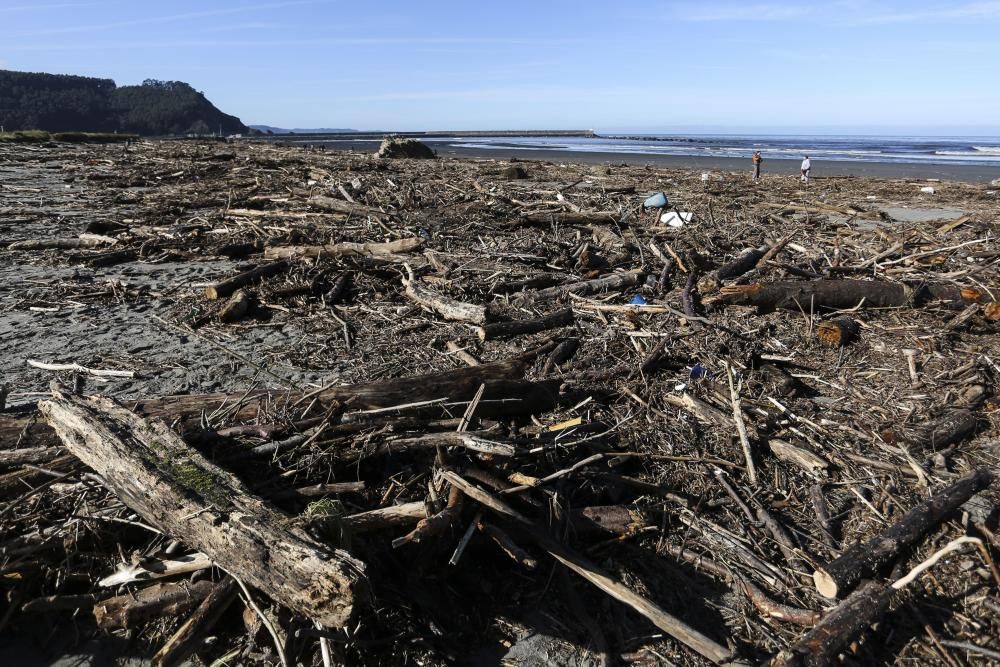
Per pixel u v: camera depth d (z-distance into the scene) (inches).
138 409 176.6
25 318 307.4
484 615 141.9
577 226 525.7
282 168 970.1
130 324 303.3
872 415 225.9
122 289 350.6
